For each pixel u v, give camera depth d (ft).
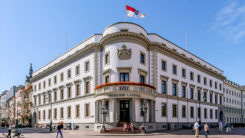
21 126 209.77
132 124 101.65
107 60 124.26
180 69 152.76
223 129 159.22
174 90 144.87
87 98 134.31
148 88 115.55
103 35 131.34
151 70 128.16
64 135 99.91
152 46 129.90
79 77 145.28
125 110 113.60
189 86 160.56
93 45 131.13
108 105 117.39
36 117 205.57
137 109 113.60
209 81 193.06
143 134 95.71
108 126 108.17
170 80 140.67
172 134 101.14
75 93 147.43
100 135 94.38
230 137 90.94
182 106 149.48
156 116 124.67
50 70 183.83
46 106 186.09
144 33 127.95
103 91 112.98
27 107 243.81
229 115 260.21
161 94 130.41
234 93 284.00
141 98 112.47
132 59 117.29
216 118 198.08
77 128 140.05
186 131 119.65
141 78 122.93
